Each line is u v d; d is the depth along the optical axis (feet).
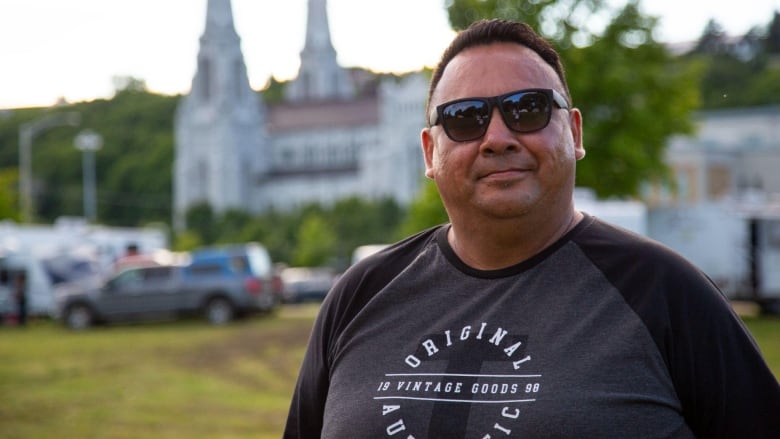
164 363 57.82
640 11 91.50
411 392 7.47
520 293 7.60
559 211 7.75
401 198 506.48
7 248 103.35
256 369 53.93
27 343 74.02
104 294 89.66
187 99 570.87
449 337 7.61
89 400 42.04
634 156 89.66
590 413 6.95
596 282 7.47
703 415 7.25
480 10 90.22
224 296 89.20
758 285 84.23
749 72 354.54
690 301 7.28
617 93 89.97
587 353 7.17
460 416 7.20
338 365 8.14
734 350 7.26
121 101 634.43
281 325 85.51
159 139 584.81
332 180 549.13
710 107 292.81
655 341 7.17
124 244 116.78
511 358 7.31
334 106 615.98
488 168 7.60
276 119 615.57
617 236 7.67
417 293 8.02
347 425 7.65
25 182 171.63
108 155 566.77
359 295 8.37
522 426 7.00
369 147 558.15
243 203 562.25
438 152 7.89
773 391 7.29
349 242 383.04
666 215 87.20
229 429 33.99
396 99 517.14
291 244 402.31
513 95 7.63
